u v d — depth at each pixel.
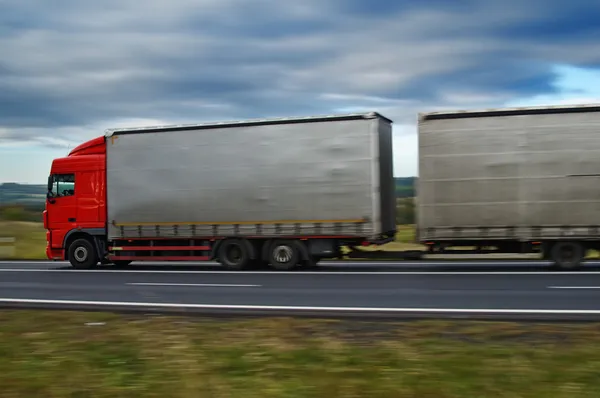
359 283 14.05
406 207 17.80
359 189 16.69
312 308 10.37
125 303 11.33
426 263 19.73
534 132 15.79
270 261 17.58
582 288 12.56
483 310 9.89
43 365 6.32
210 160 17.98
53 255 19.53
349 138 16.77
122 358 6.53
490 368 5.85
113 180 18.94
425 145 16.31
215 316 9.67
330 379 5.58
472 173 16.08
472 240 16.30
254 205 17.58
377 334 7.80
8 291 13.56
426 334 7.75
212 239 18.03
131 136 18.78
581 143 15.61
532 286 12.97
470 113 16.08
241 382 5.53
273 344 7.16
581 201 15.63
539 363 6.03
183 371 5.93
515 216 15.91
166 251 18.48
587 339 7.31
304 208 17.12
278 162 17.33
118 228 18.86
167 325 8.66
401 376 5.64
